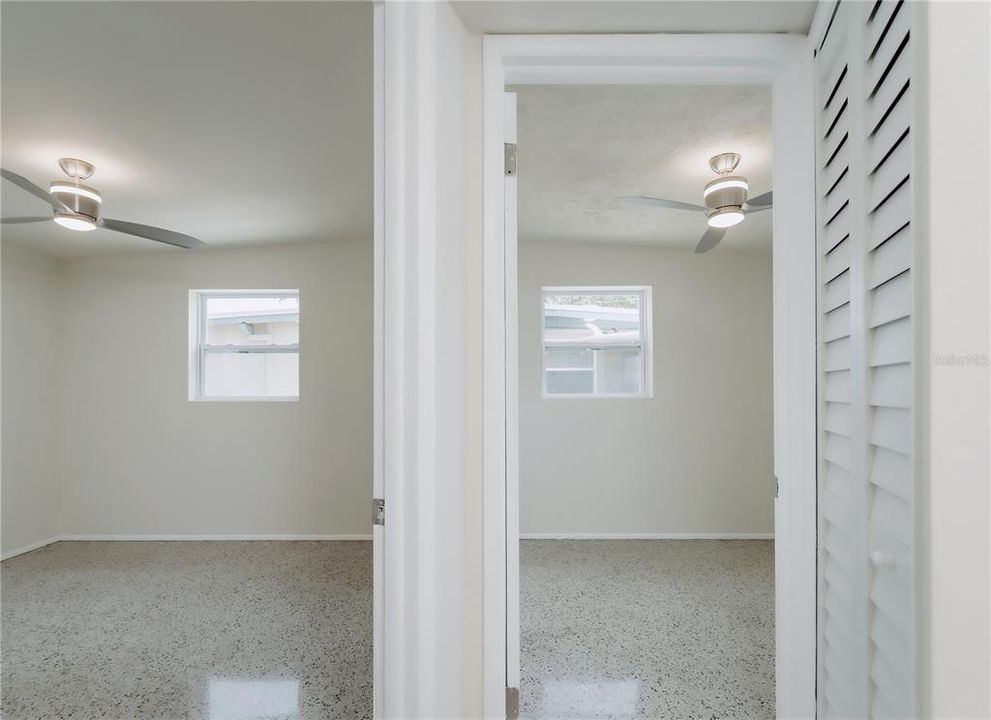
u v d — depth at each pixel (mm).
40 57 1754
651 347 4230
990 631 672
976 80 675
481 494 1345
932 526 689
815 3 1219
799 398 1330
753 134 2385
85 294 4332
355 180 2879
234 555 3814
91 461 4273
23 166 2648
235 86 1956
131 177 2805
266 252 4324
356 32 1646
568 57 1347
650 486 4168
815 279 1312
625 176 2867
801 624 1316
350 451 4238
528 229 3834
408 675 1082
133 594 3070
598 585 3148
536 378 4207
